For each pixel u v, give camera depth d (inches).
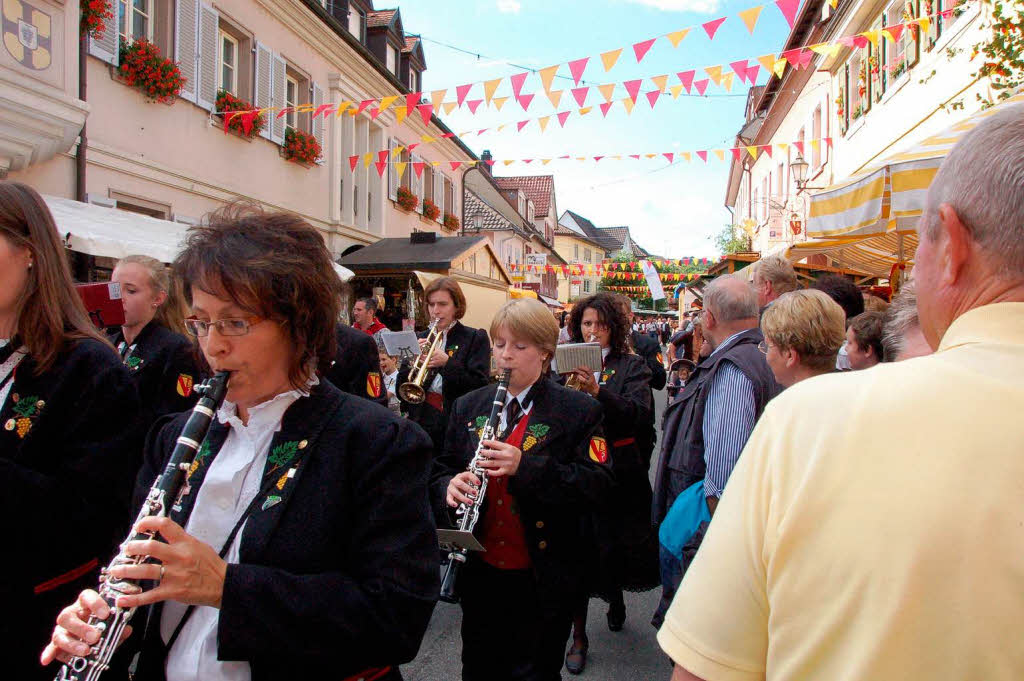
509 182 1771.7
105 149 296.0
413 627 50.9
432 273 461.7
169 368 136.3
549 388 102.0
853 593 28.4
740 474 35.6
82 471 69.2
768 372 95.7
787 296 91.4
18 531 66.3
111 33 295.7
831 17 444.5
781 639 30.6
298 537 48.8
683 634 34.8
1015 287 30.9
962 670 26.2
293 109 305.9
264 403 52.7
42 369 70.1
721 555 34.6
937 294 34.2
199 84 356.5
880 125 383.2
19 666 67.4
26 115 236.4
